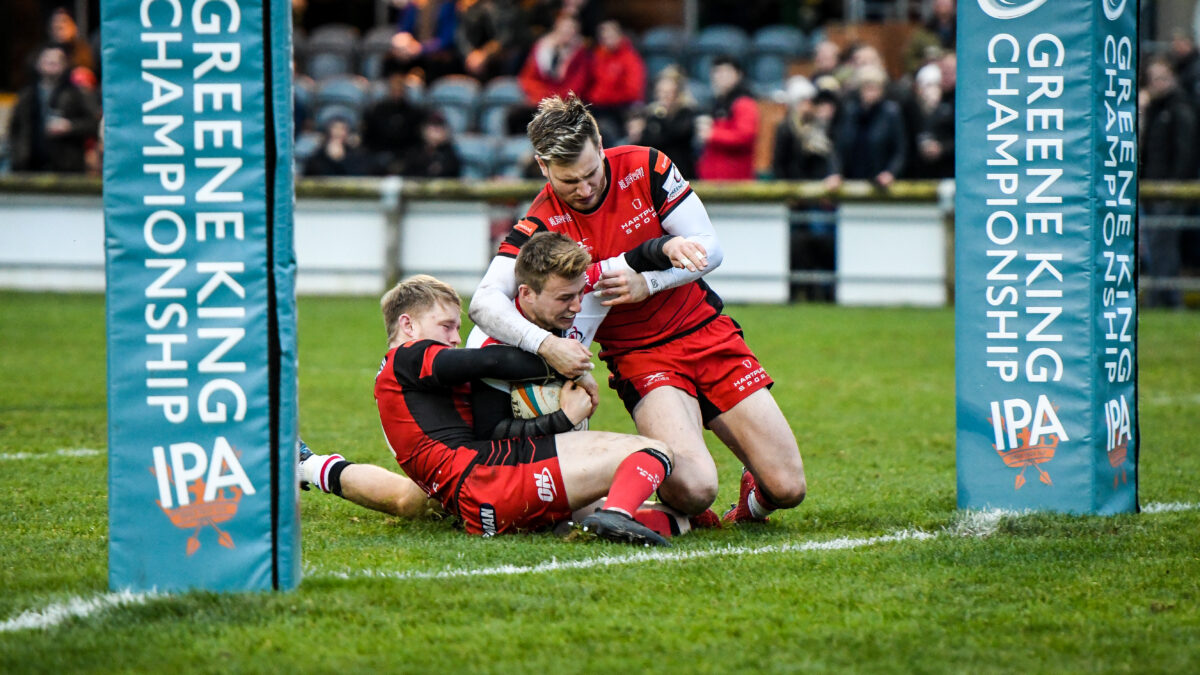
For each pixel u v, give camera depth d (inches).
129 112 503.5
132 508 516.4
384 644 473.7
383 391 665.0
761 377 696.4
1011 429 687.7
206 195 506.9
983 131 677.3
